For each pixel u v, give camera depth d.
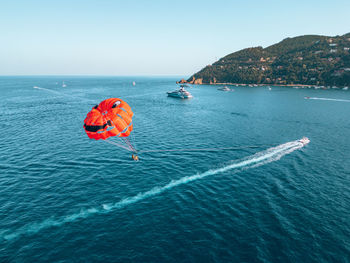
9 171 35.88
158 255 19.78
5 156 42.50
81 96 166.38
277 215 25.66
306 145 52.34
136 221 24.25
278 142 54.50
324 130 67.44
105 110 25.20
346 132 65.19
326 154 46.53
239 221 24.47
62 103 125.88
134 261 19.08
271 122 79.06
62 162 40.03
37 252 19.88
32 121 75.56
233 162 41.41
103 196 28.98
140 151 46.75
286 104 127.38
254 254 20.00
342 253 20.33
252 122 79.00
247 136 59.84
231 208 26.89
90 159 41.69
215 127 70.56
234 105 124.81
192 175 35.62
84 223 23.78
